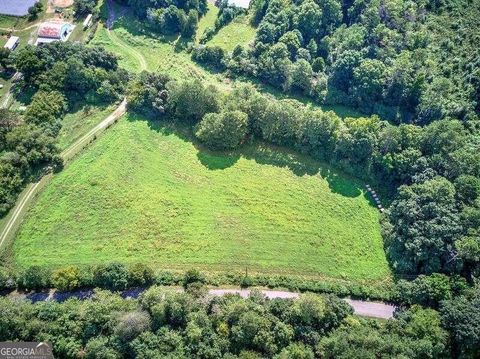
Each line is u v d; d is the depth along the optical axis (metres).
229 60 175.88
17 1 187.88
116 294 116.50
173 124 157.38
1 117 145.38
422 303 116.50
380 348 105.94
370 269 126.81
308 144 148.38
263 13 188.38
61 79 157.88
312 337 109.31
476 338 104.81
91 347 105.38
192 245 130.00
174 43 186.00
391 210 134.12
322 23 176.75
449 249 120.31
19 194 138.12
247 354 104.94
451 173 133.50
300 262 127.94
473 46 161.12
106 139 152.00
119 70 166.88
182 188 142.38
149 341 106.44
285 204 139.50
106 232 132.12
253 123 151.50
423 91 152.25
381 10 170.00
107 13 193.38
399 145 139.38
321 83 163.25
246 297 120.06
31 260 126.06
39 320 110.44
